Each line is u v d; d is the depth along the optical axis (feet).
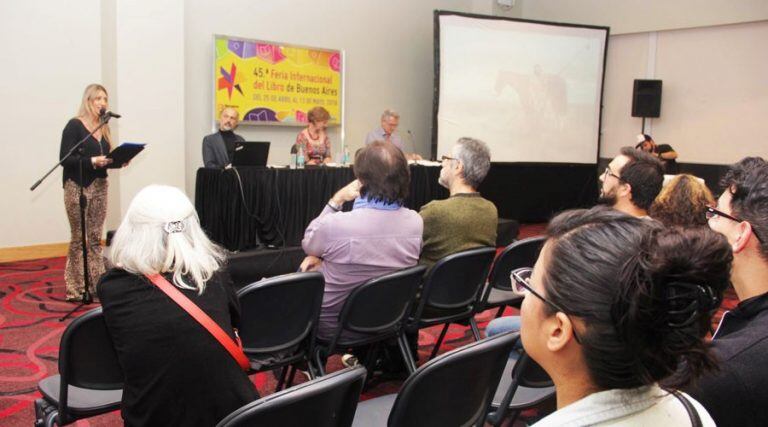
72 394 5.98
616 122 27.48
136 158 17.84
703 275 1.82
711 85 24.52
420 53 25.99
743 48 23.54
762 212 3.68
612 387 1.99
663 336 1.85
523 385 5.77
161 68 17.99
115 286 4.58
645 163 7.70
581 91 26.25
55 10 16.58
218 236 14.99
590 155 26.84
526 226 26.45
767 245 3.66
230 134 17.11
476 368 4.87
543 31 25.25
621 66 27.07
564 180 27.40
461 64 23.99
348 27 23.26
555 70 25.64
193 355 4.42
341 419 4.43
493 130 24.85
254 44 20.27
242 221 15.10
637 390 2.00
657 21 25.43
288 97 21.42
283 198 15.69
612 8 26.73
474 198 8.73
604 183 7.98
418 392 4.61
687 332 1.86
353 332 7.52
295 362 7.24
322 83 22.36
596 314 1.90
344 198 8.35
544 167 26.91
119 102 17.34
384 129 21.27
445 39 23.63
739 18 23.20
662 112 26.00
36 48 16.43
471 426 5.30
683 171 25.49
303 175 15.98
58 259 16.83
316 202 16.31
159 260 4.63
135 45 17.44
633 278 1.85
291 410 3.88
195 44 19.20
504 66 24.73
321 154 18.81
